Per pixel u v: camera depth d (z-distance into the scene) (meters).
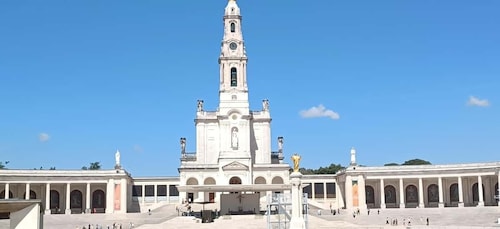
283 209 77.94
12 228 48.28
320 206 124.50
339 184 133.00
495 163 116.50
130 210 128.62
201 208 118.94
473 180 123.25
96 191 126.69
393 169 124.25
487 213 102.94
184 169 125.56
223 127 129.38
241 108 130.25
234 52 132.75
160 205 127.75
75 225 101.19
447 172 121.25
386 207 129.00
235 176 125.69
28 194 117.31
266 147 133.75
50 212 119.06
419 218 104.19
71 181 120.06
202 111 133.50
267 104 135.88
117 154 123.56
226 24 133.88
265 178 127.75
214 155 131.75
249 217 100.31
